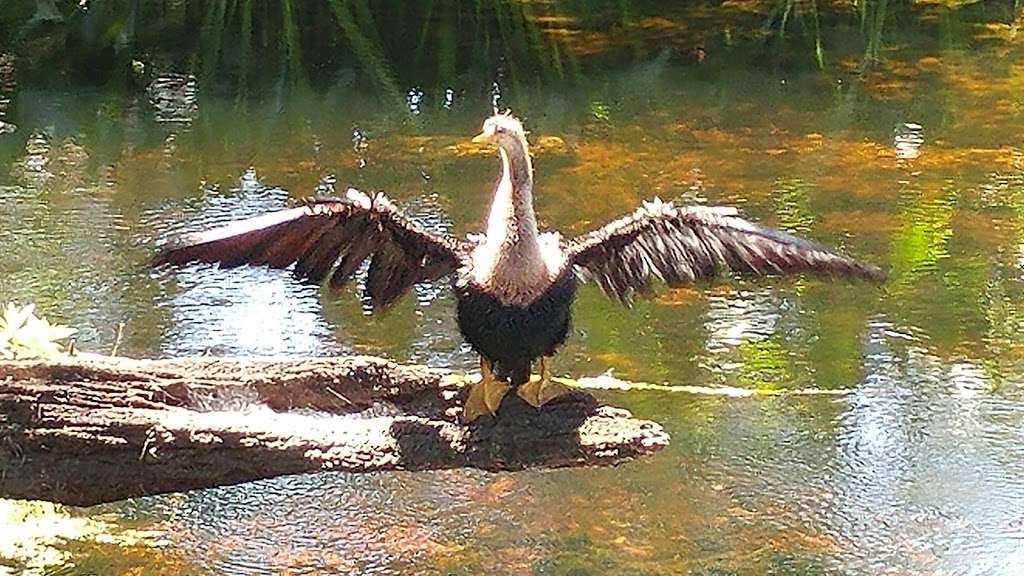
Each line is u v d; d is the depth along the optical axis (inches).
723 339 201.0
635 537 177.0
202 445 166.9
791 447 186.1
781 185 232.2
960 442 186.5
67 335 193.3
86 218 223.3
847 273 163.3
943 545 175.5
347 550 175.6
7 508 178.5
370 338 199.6
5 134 251.4
